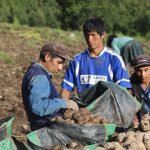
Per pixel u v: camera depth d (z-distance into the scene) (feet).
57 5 325.01
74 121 35.14
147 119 34.83
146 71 40.83
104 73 41.16
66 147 33.71
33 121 35.96
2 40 150.82
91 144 34.53
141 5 325.42
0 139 33.71
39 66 35.68
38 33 176.86
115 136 34.88
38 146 34.42
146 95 41.16
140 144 32.89
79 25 317.83
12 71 96.22
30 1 318.65
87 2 316.81
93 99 38.75
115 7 318.24
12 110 65.92
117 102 37.58
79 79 41.88
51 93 35.91
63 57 35.76
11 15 304.09
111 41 70.23
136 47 69.15
